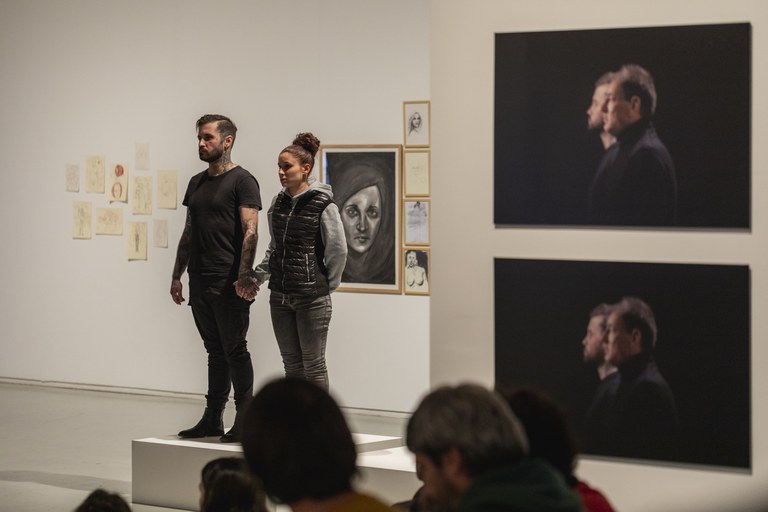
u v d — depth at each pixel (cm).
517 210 439
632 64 420
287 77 1017
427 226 966
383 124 981
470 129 442
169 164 1075
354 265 994
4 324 1161
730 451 417
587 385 434
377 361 991
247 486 353
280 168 661
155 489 686
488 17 437
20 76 1138
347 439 226
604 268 429
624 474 432
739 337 414
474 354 448
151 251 1088
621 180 424
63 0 1116
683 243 419
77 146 1116
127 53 1089
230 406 1038
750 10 405
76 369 1130
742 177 410
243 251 671
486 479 225
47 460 815
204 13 1052
